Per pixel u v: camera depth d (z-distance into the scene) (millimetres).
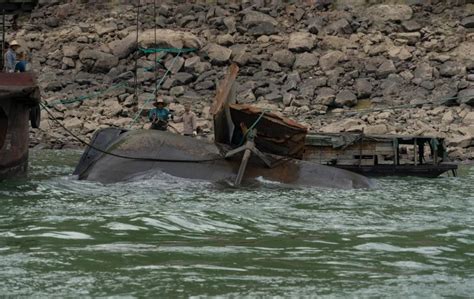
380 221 42719
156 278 28625
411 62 119250
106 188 53625
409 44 123250
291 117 107438
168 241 35562
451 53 119875
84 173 59250
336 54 121312
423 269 31047
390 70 117875
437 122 102312
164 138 59094
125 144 58875
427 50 121375
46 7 145000
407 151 85438
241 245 35125
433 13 128875
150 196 50281
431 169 70500
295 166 58688
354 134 70188
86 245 34125
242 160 56938
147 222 40000
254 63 122938
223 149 59250
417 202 51188
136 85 111250
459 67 116125
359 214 45156
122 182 55906
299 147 60438
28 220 40219
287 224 41188
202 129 102438
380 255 33562
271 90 116125
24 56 68062
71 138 103250
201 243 35344
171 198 49594
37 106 62469
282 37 126438
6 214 42156
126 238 35969
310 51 123750
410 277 29672
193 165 57125
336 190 56250
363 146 70125
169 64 123250
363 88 114375
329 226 40781
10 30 140000
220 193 52562
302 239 36938
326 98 111500
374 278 29469
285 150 60594
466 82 112625
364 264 31766
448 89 112375
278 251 33969
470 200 52656
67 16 141000
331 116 108250
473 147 94312
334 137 69625
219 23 130500
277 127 59562
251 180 56312
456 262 32438
